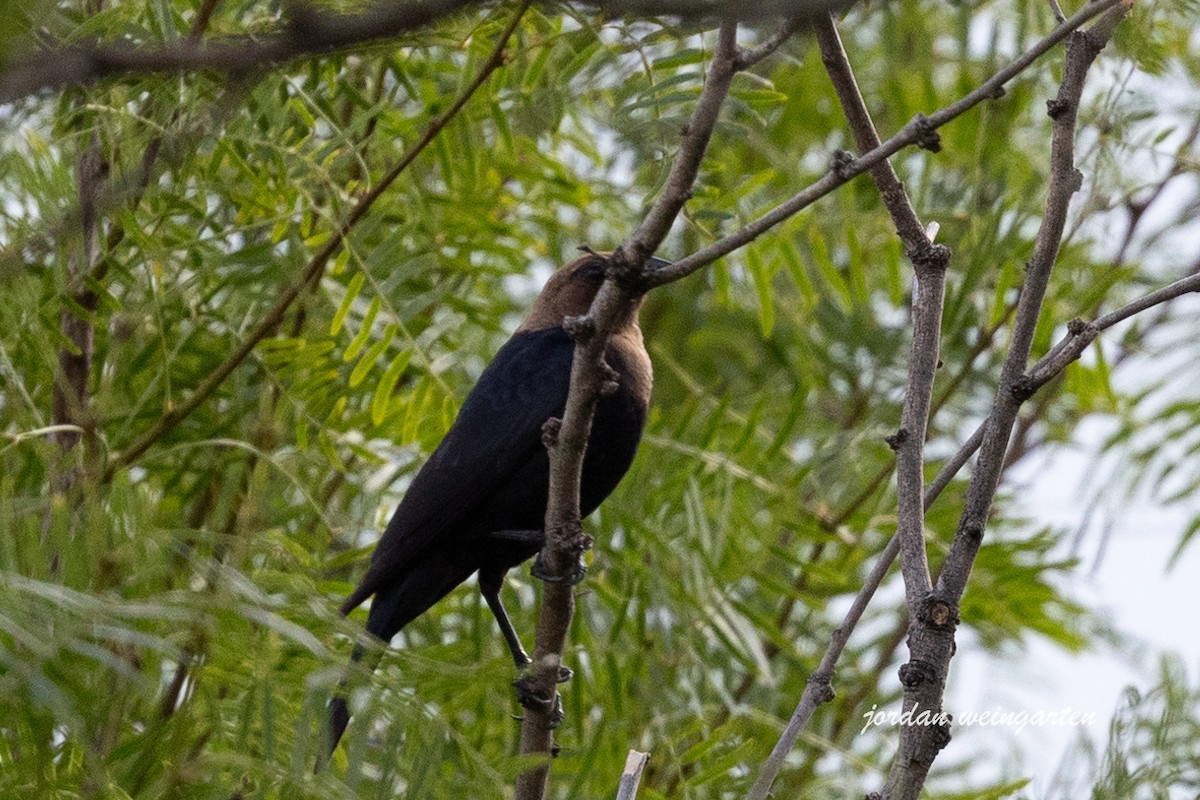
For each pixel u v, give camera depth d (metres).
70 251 9.14
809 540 12.69
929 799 11.09
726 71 6.03
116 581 6.72
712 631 11.16
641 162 10.14
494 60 9.78
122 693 6.79
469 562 10.16
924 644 6.31
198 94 7.91
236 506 10.67
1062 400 14.16
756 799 6.53
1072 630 13.13
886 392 13.94
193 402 10.14
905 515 6.56
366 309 11.23
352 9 6.57
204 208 9.74
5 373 9.81
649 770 10.96
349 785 6.34
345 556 10.29
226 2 9.52
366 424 11.38
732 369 14.95
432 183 12.43
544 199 12.73
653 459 11.63
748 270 12.75
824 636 13.27
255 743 7.03
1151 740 8.35
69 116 8.95
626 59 9.01
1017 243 12.12
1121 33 8.88
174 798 6.59
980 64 14.26
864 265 14.04
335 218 10.54
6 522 6.48
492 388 10.20
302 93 9.51
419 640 11.97
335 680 6.48
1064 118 6.78
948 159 13.46
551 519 7.55
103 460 9.89
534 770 7.57
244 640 6.78
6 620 5.63
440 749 6.71
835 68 6.79
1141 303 6.47
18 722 6.38
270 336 11.44
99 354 11.33
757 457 11.98
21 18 4.51
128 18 8.83
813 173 14.30
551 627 7.84
